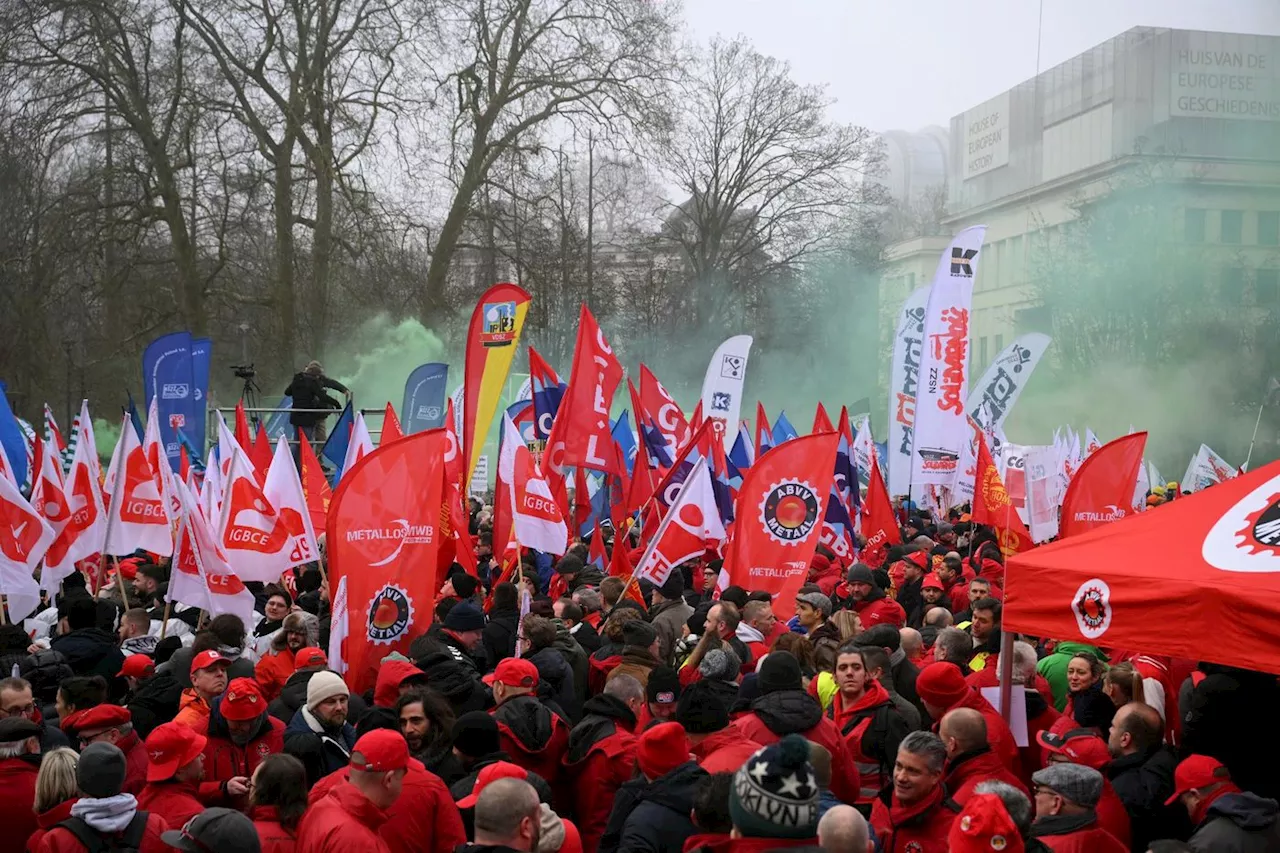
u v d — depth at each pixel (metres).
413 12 31.56
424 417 19.97
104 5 29.09
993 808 4.08
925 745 5.19
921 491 20.69
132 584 12.19
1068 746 5.73
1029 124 69.38
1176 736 7.74
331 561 7.97
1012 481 13.08
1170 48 60.38
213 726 5.96
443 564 12.05
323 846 4.70
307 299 33.69
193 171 31.67
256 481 9.91
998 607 8.70
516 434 10.55
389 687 6.73
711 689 5.78
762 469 9.95
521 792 4.49
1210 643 5.72
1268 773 6.35
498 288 13.80
